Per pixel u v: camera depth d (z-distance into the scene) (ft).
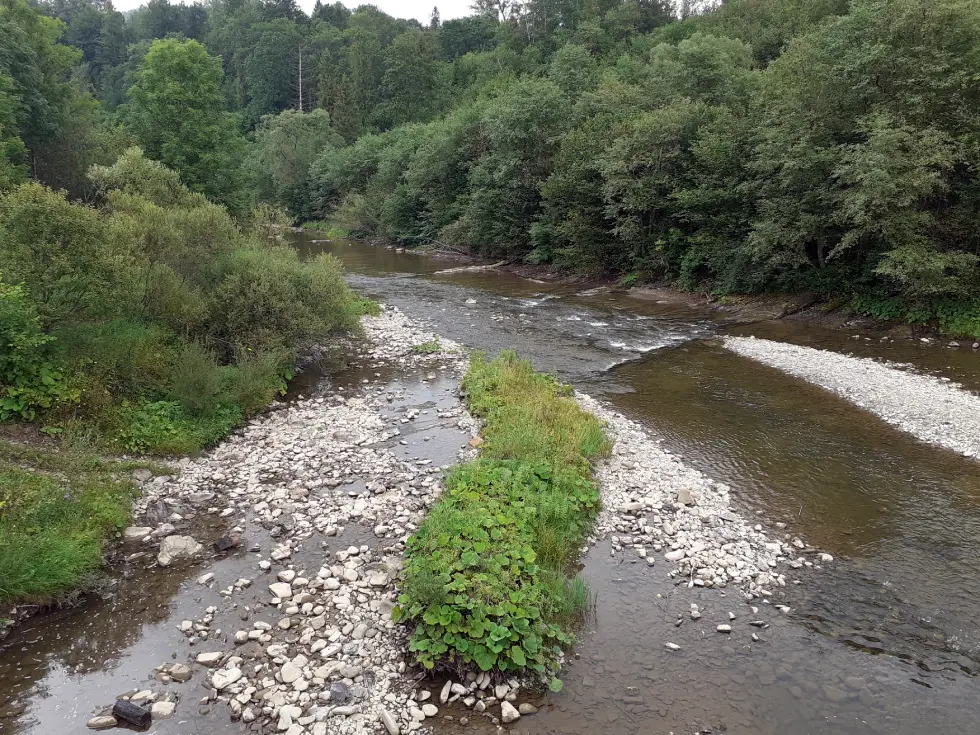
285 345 56.65
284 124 271.90
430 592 24.56
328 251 173.88
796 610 27.25
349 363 63.52
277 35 353.72
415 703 21.65
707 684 22.95
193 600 26.63
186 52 127.03
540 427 44.50
